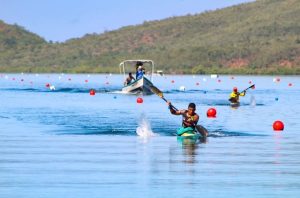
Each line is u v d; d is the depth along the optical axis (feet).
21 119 201.98
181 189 102.12
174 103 270.05
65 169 117.19
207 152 136.77
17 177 110.11
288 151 138.31
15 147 142.72
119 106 254.88
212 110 212.02
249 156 131.85
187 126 163.63
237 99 266.77
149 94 331.16
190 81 520.01
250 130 175.32
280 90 374.84
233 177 111.04
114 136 162.71
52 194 98.63
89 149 140.15
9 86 425.28
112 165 121.29
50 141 152.66
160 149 140.77
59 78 606.55
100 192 100.07
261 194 99.35
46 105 258.57
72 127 180.45
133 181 107.65
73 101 281.74
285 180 108.88
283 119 204.23
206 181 107.76
